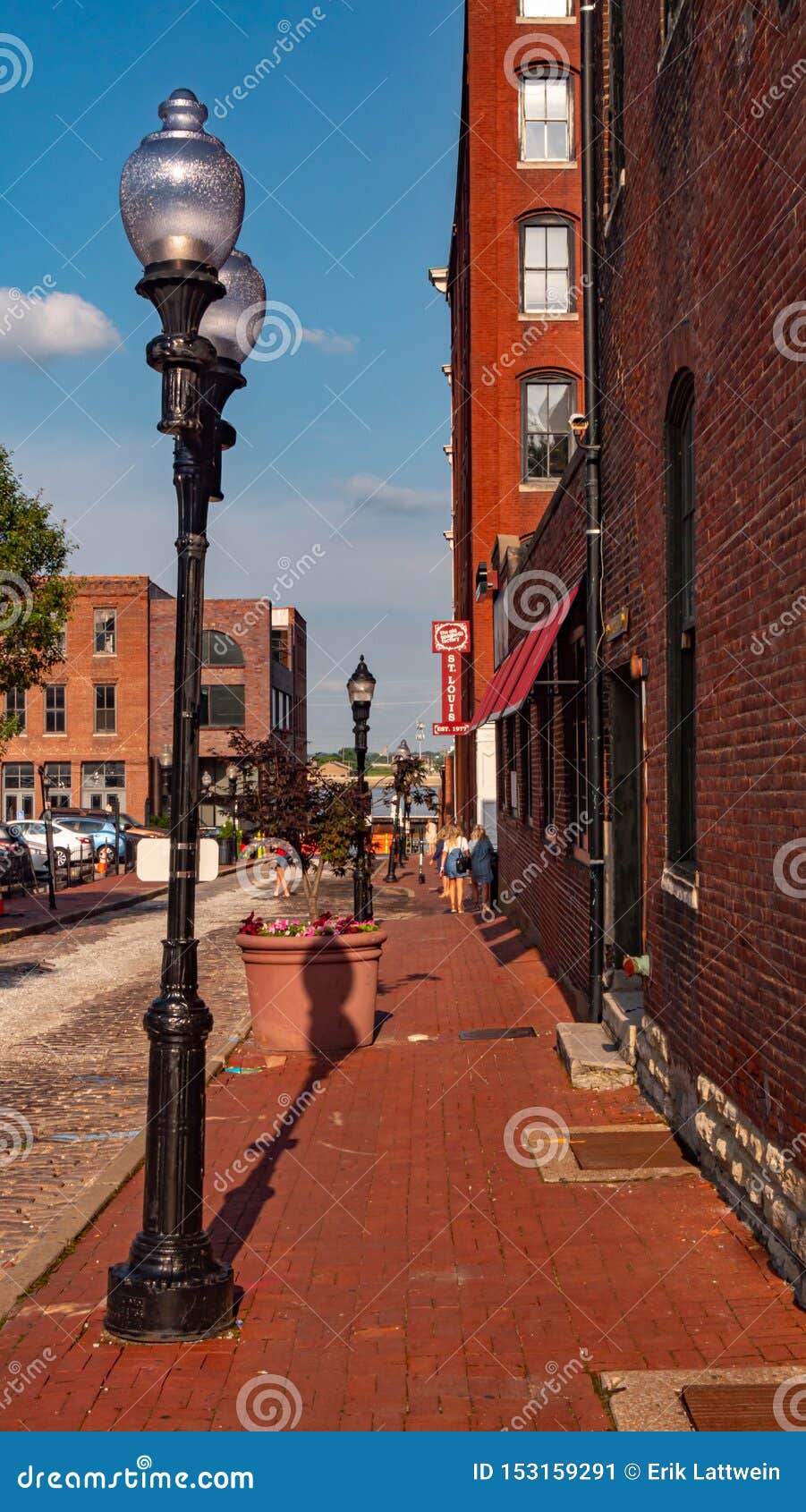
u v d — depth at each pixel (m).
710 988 7.27
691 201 7.68
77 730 57.88
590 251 11.97
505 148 31.56
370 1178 7.90
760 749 6.18
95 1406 4.86
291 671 68.62
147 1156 5.66
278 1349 5.38
